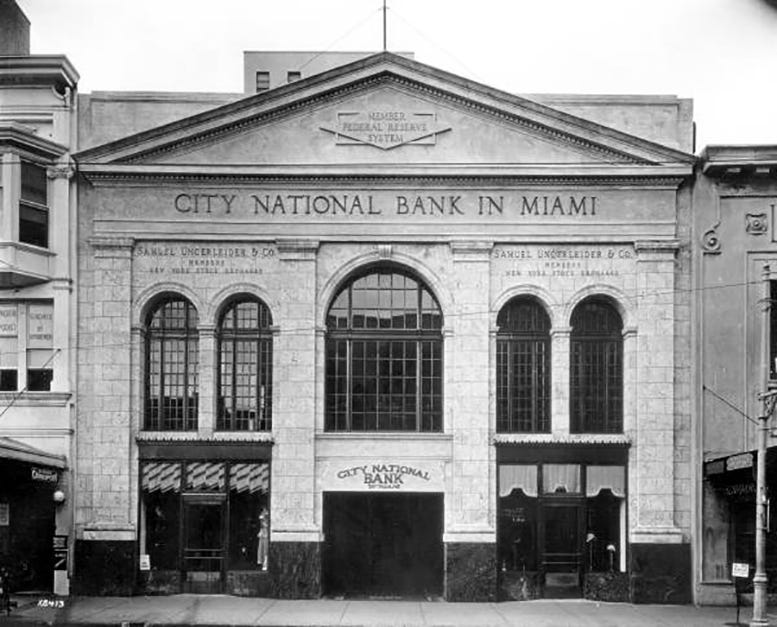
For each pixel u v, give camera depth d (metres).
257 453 28.06
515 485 28.02
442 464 28.06
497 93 28.03
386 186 28.45
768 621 23.89
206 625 23.03
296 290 28.20
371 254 28.41
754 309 27.98
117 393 27.97
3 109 28.53
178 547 27.97
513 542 27.89
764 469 23.09
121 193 28.44
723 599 27.14
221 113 28.17
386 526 28.34
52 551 27.80
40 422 27.94
